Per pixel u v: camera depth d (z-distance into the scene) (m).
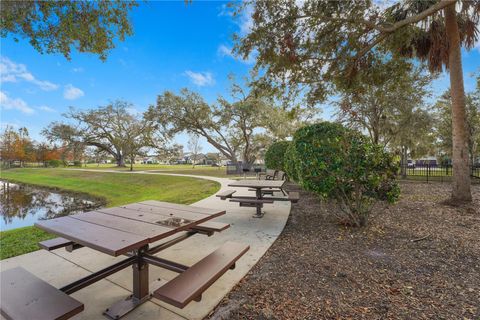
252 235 3.67
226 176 17.56
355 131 4.15
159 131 24.72
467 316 1.76
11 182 26.08
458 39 5.62
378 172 3.67
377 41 5.74
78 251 3.01
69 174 26.97
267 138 22.98
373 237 3.47
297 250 3.07
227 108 20.36
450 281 2.28
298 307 1.89
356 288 2.17
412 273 2.43
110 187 18.30
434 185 9.28
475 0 5.08
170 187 14.12
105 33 4.54
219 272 1.75
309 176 3.87
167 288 1.52
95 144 35.03
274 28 5.53
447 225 4.00
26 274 1.71
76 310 1.33
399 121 11.23
